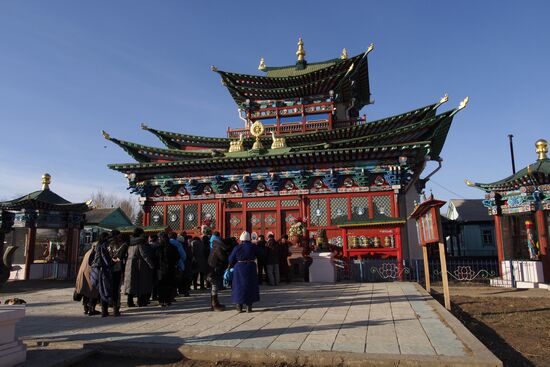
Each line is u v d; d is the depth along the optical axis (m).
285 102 31.33
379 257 18.84
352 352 6.09
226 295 14.25
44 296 15.41
